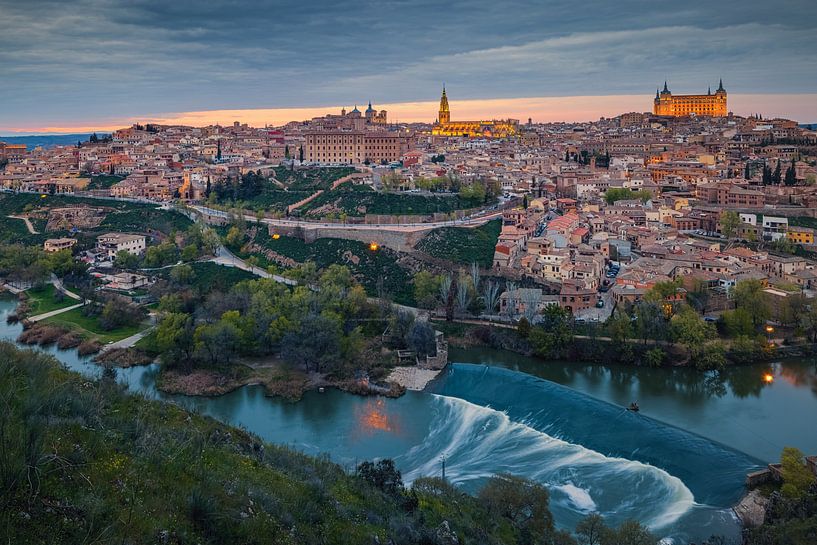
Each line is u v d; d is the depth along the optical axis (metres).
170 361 176.62
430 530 67.88
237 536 46.31
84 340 196.25
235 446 69.38
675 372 174.00
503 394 160.00
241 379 171.75
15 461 40.44
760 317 191.00
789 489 105.31
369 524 61.84
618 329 181.88
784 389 159.75
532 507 94.12
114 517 41.25
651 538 86.50
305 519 55.09
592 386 165.38
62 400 54.00
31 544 35.94
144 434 55.56
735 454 124.00
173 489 48.25
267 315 193.00
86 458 46.59
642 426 136.62
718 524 102.88
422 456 129.38
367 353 185.00
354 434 140.00
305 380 170.25
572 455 128.50
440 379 172.62
